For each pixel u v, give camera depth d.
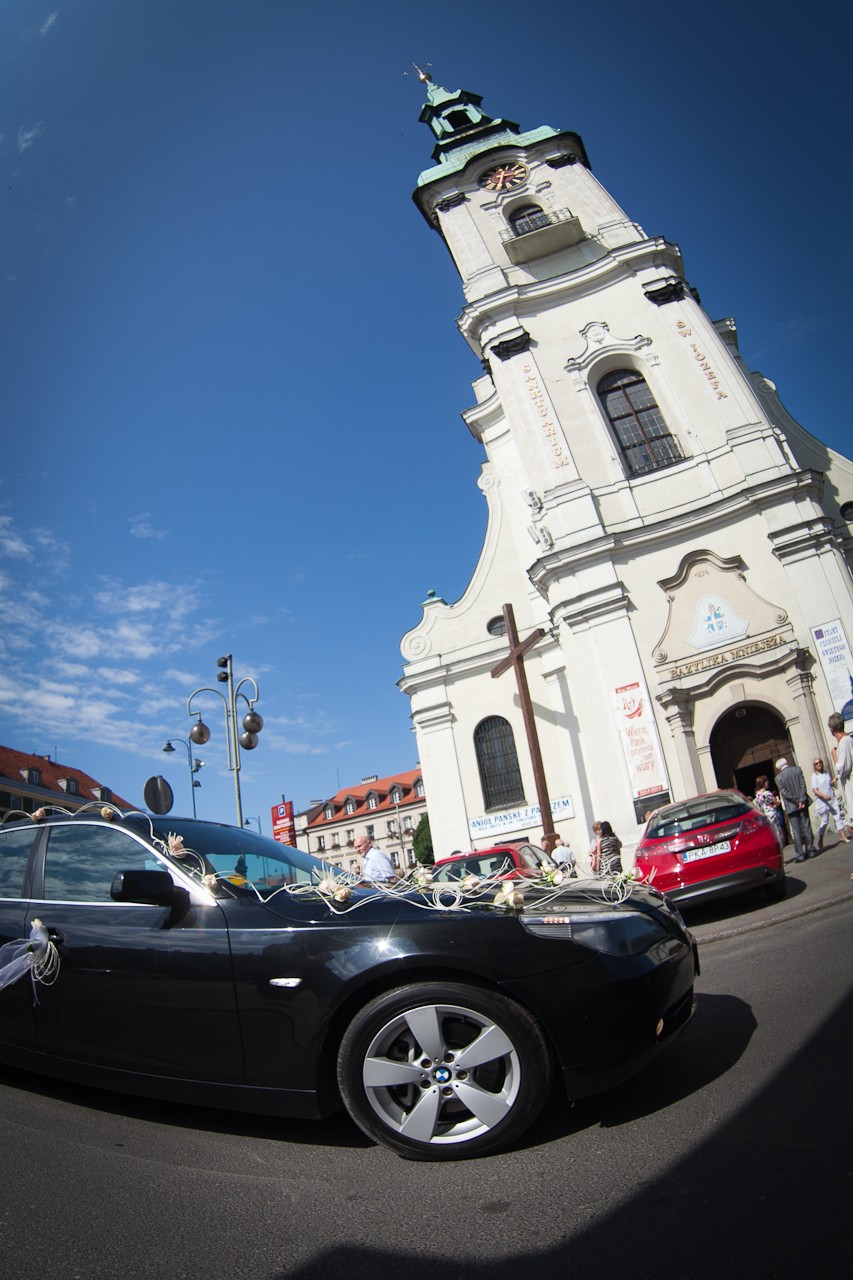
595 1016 2.98
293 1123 3.53
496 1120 2.94
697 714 16.88
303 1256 2.38
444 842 21.52
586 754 17.48
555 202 22.94
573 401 19.78
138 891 3.42
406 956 3.06
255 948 3.29
